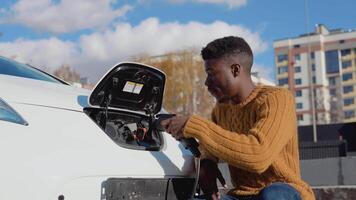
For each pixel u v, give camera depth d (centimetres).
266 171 250
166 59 5538
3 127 209
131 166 240
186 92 5391
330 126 3681
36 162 208
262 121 236
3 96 222
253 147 227
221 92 255
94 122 243
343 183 777
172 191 262
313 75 10950
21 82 252
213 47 254
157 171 252
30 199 203
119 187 233
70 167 216
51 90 251
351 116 10788
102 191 225
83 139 230
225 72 252
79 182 218
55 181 209
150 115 283
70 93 259
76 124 234
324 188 557
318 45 11006
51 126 224
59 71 4653
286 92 250
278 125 234
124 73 263
